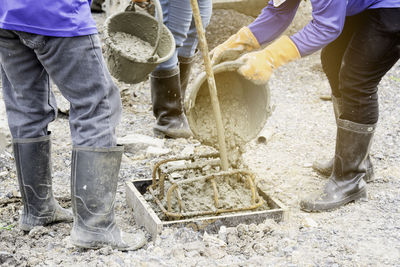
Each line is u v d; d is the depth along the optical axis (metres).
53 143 4.54
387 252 2.67
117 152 2.67
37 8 2.40
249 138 3.18
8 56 2.66
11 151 4.34
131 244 2.77
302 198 3.28
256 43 3.12
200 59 6.82
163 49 3.28
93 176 2.63
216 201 2.96
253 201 3.02
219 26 7.66
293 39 2.85
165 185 3.31
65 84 2.58
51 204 3.06
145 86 5.98
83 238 2.70
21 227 3.01
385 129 4.78
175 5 4.18
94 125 2.60
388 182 3.68
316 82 6.14
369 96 3.17
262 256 2.64
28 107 2.83
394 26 2.97
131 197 3.26
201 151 4.28
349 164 3.28
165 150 4.28
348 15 3.11
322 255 2.64
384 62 3.08
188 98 2.94
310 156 4.23
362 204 3.33
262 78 2.84
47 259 2.67
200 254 2.68
